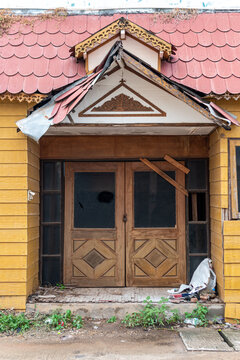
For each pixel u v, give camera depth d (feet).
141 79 19.21
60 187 23.20
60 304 19.74
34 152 21.49
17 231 19.69
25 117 19.95
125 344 17.10
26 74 19.98
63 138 22.97
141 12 23.45
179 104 19.44
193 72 20.22
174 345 16.99
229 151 19.84
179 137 22.90
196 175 23.17
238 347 16.56
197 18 22.90
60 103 18.72
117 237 23.09
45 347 16.78
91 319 19.63
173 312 19.49
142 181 23.36
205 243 22.93
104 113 19.42
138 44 20.16
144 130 21.13
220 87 19.44
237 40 21.70
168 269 22.93
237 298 19.49
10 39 21.68
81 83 18.57
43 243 23.03
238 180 19.84
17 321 18.69
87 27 22.66
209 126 19.61
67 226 23.15
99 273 22.95
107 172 23.41
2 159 19.86
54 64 20.67
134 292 21.80
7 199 19.76
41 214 22.88
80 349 16.60
